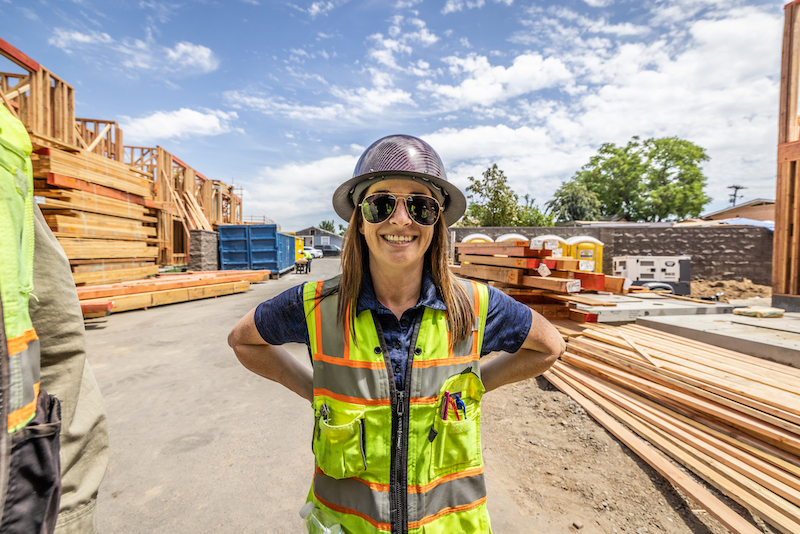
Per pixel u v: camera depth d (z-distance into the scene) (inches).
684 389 111.9
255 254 626.5
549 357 42.7
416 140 40.4
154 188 510.9
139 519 79.6
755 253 498.0
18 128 27.5
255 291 450.6
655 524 77.9
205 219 634.8
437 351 37.5
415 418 35.9
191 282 363.9
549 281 190.1
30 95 261.9
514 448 107.8
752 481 81.3
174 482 91.9
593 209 1469.0
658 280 361.1
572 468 97.0
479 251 264.4
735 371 114.9
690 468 89.9
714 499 80.0
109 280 323.9
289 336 41.8
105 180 317.4
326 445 35.6
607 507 83.0
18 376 25.7
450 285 39.3
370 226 38.2
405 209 37.1
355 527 35.0
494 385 47.3
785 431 86.9
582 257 418.9
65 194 276.8
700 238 509.7
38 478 26.8
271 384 154.2
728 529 73.8
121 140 417.1
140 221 383.9
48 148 263.0
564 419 121.3
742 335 140.7
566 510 82.4
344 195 43.4
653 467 94.0
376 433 35.4
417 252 38.3
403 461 35.3
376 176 38.9
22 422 25.8
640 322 185.8
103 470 39.4
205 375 163.6
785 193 217.9
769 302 275.4
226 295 406.6
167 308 321.7
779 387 100.4
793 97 217.0
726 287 470.9
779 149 221.3
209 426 119.7
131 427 118.9
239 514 81.4
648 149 1562.5
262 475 95.0
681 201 1485.0
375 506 34.6
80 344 35.6
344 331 37.7
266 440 111.7
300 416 127.0
